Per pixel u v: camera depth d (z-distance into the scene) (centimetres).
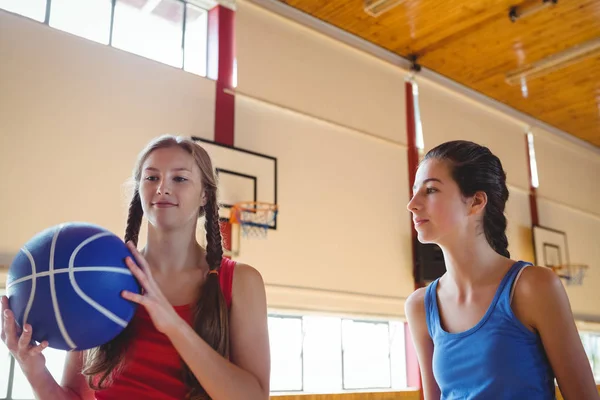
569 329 126
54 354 399
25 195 397
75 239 117
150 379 123
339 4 588
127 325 124
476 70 718
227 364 118
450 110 735
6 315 114
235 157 511
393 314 606
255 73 552
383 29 633
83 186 424
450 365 137
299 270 536
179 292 131
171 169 129
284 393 518
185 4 541
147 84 479
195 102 504
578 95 775
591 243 902
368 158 629
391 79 678
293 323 571
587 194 921
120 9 493
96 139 439
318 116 591
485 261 139
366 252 599
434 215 139
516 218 786
